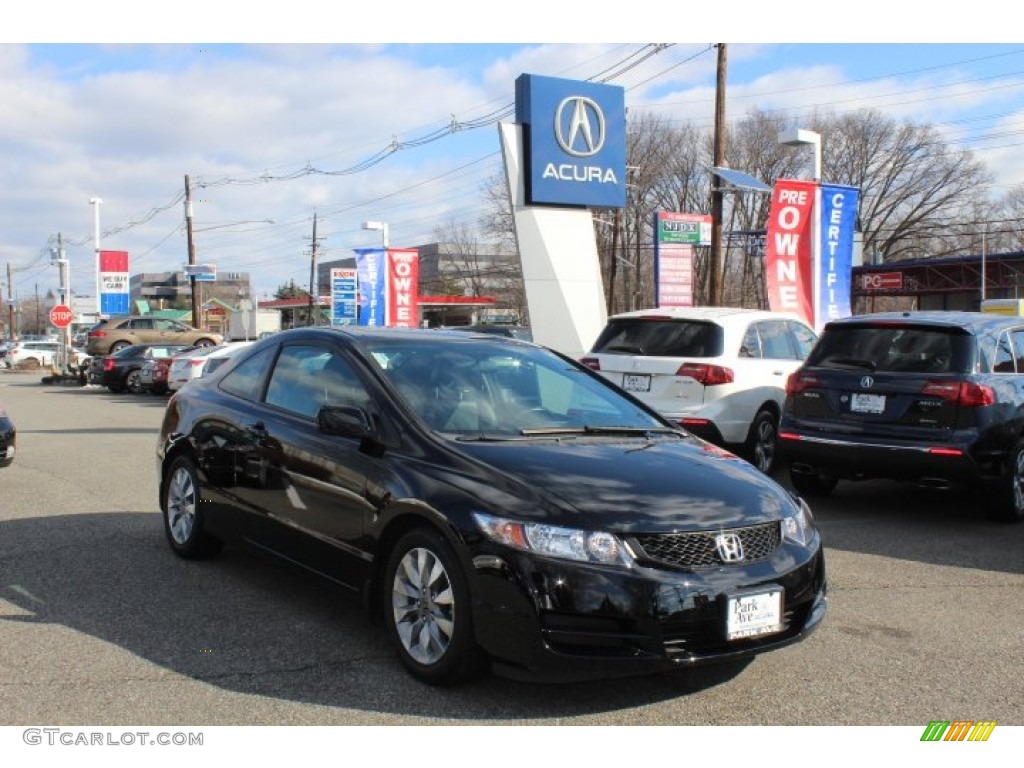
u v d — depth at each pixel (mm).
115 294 47875
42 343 51188
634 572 3701
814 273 15523
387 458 4465
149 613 5082
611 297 47094
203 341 35906
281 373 5629
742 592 3834
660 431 5168
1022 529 7594
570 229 15883
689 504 3982
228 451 5676
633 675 3689
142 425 16266
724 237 56781
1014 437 7637
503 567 3770
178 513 6305
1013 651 4742
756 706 3996
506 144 15422
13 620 4949
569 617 3680
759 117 58594
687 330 9625
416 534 4164
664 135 57812
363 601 4512
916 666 4508
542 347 5930
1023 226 66875
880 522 7824
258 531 5387
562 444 4555
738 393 9297
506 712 3867
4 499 8562
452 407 4758
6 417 8984
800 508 4426
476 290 78562
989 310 29172
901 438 7625
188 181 48312
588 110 15758
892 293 51812
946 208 63375
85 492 8961
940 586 5906
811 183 15398
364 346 5152
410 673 4191
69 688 4051
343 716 3805
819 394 8125
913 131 61844
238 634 4758
